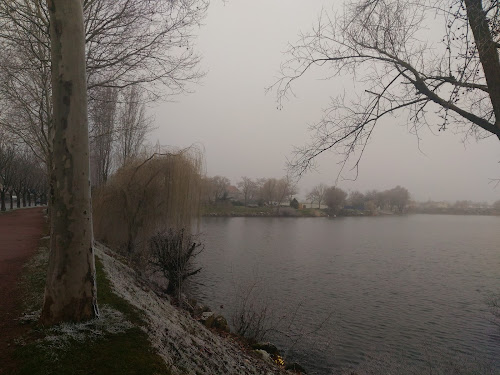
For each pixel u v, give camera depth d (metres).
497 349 12.36
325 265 27.25
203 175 16.22
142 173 15.88
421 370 10.66
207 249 31.86
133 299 7.20
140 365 4.43
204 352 6.52
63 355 4.30
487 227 72.75
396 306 17.30
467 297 19.02
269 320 13.39
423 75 6.23
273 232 51.50
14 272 8.66
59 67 4.85
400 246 39.81
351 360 11.20
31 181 58.34
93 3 12.36
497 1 5.01
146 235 15.18
